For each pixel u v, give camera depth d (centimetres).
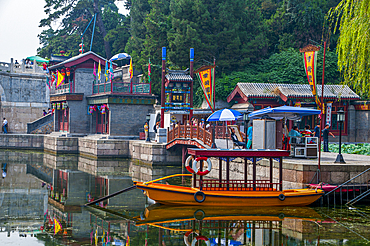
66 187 2009
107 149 3200
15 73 4716
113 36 5388
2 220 1360
